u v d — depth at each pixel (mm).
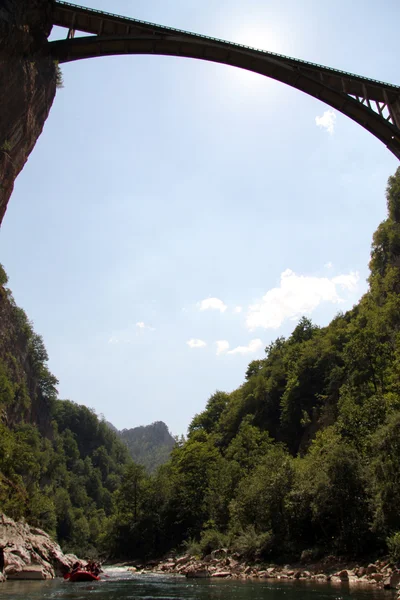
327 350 87562
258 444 79500
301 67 42312
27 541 40188
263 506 45688
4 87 24797
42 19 28547
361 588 25203
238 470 64625
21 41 25609
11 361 123438
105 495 185500
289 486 43469
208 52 40719
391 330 71562
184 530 71062
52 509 95250
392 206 97875
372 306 86438
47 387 165750
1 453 67625
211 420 126125
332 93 42969
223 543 52156
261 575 36625
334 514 37562
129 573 46500
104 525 88938
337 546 36594
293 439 86562
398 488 30047
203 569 42062
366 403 47688
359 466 36844
